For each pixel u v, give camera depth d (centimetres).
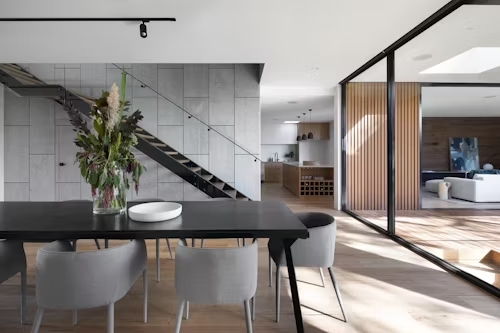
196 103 642
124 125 209
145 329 212
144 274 220
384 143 607
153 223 189
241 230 173
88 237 170
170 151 620
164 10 322
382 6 310
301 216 265
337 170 657
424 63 483
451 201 712
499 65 489
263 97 731
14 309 237
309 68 528
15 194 626
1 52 443
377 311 235
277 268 222
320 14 328
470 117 1053
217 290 162
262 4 308
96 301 158
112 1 304
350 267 325
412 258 351
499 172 864
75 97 557
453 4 297
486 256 354
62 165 628
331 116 1091
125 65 629
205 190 559
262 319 224
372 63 487
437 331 207
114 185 212
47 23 350
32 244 402
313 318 225
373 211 612
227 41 404
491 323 217
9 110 622
